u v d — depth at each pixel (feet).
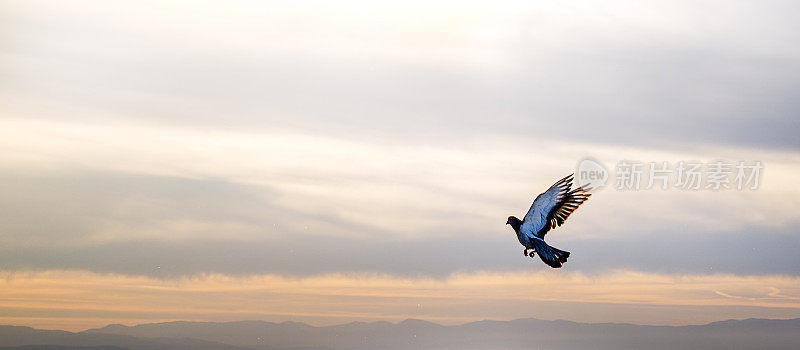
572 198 20.17
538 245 19.88
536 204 20.39
